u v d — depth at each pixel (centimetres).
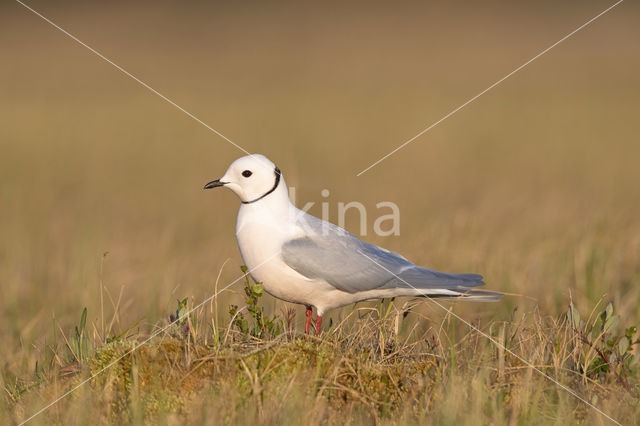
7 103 3797
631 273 1065
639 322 886
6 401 707
